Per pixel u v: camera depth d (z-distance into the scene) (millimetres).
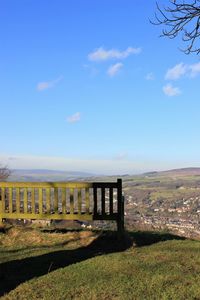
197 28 8805
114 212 13242
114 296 7473
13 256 11078
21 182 13898
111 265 9617
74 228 14883
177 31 8898
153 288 7809
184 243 12648
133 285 8023
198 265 9453
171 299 7215
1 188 14062
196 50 9055
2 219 14109
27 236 13422
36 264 10164
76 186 13555
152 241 13148
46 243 12945
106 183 13305
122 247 12297
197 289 7648
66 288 8000
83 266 9602
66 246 12602
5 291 8008
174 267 9281
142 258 10266
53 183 13711
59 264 10141
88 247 12461
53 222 16234
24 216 13898
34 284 8328
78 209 13531
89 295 7570
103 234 13531
